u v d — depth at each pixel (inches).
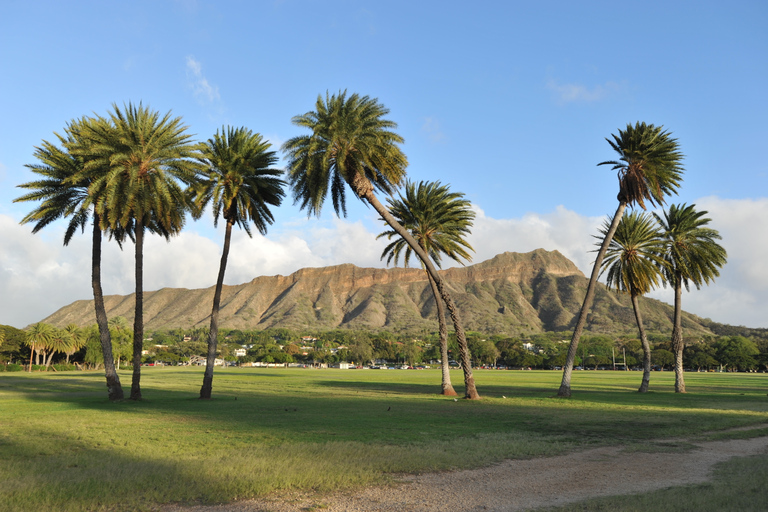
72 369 6658.5
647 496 450.9
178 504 437.1
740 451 716.0
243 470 550.9
